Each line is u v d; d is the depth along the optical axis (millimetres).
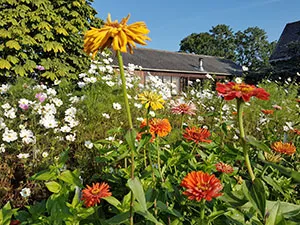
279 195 1512
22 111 2674
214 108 3768
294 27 20000
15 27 5230
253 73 14039
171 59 18703
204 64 19969
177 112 1824
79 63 5984
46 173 1301
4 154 2201
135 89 3637
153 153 1647
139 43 924
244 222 1154
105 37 902
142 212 1021
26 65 5289
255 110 3555
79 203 1272
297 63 13469
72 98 2998
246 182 929
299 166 1842
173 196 1327
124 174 1658
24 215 1395
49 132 2375
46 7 5645
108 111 2918
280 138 2330
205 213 1279
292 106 4414
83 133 2564
